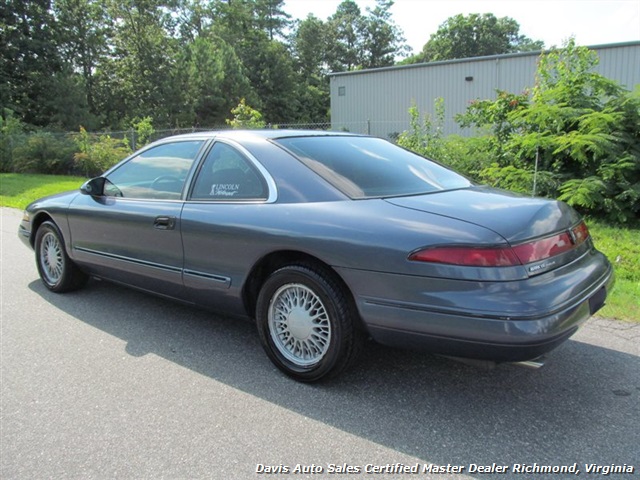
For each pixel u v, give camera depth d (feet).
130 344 12.41
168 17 171.32
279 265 10.71
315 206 9.93
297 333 10.30
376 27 254.27
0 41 118.73
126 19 136.87
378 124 90.33
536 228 8.56
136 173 13.76
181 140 13.07
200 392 10.06
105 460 7.96
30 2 123.13
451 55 241.76
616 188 23.80
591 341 12.21
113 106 138.21
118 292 16.51
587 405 9.39
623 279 17.31
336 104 95.45
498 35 243.19
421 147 31.01
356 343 9.71
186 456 8.04
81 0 135.95
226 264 11.02
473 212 8.82
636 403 9.43
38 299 15.84
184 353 11.87
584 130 24.90
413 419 9.02
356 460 7.90
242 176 11.28
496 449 8.12
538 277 8.23
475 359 8.43
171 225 12.00
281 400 9.72
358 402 9.61
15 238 25.49
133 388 10.23
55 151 57.47
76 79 120.88
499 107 28.55
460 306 8.02
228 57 143.84
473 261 8.00
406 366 11.05
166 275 12.41
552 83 28.50
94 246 14.39
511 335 7.72
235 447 8.26
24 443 8.43
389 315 8.75
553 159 26.22
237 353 11.87
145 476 7.57
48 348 12.19
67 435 8.64
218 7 181.16
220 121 139.23
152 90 133.39
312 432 8.67
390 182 10.65
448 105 82.79
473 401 9.60
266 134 11.82
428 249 8.32
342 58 252.21
